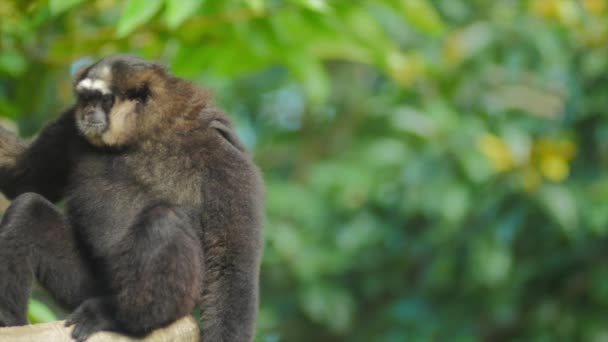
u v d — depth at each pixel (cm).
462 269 1728
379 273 1812
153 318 856
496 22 1730
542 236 1698
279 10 1068
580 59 1688
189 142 902
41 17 1009
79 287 905
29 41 1051
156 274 855
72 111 937
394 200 1745
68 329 837
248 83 1936
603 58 1664
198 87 935
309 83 1114
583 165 1694
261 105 2016
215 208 874
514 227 1642
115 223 902
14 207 868
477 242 1653
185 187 892
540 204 1638
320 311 1741
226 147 896
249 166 898
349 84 1998
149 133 907
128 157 911
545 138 1703
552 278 1703
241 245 868
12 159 930
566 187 1638
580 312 1669
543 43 1666
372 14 1146
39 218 877
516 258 1719
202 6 1043
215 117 922
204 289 872
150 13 906
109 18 1234
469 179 1655
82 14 1128
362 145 1809
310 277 1734
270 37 1084
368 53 1133
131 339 857
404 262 1800
